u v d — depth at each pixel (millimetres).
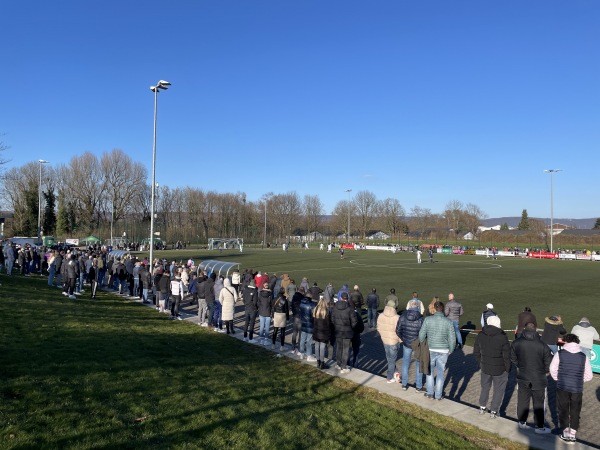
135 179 88812
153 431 6262
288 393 9047
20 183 80312
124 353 10367
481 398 8695
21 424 5836
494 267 46625
